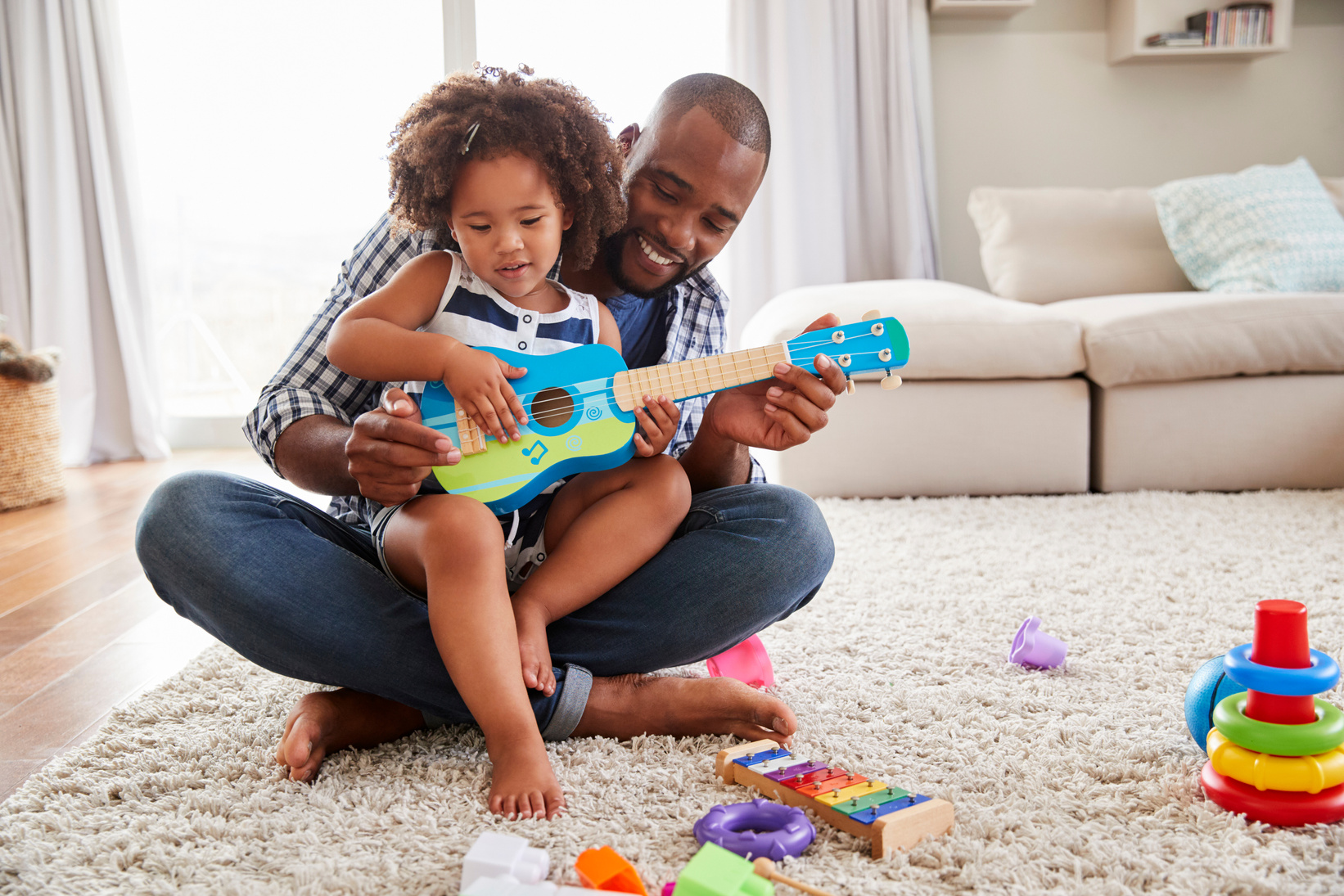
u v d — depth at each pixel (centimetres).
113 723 120
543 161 109
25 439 276
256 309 393
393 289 110
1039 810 92
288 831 91
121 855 87
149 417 353
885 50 350
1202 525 209
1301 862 83
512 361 109
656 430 110
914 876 82
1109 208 308
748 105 119
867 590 170
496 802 91
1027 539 202
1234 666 92
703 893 74
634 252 126
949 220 370
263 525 104
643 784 98
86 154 346
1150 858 83
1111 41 359
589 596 110
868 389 244
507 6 347
